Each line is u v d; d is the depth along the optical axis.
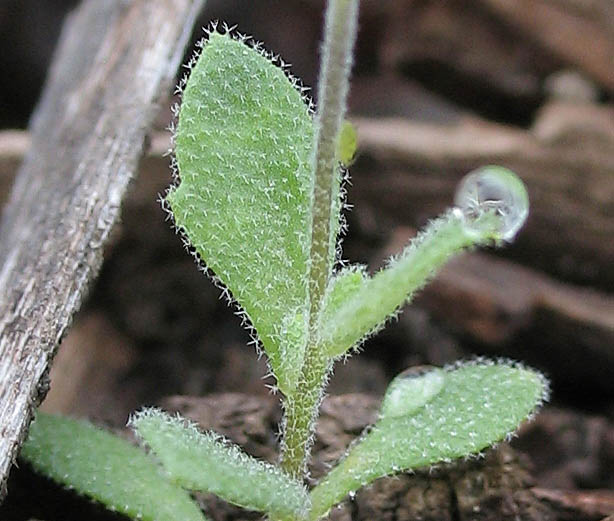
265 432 0.07
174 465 0.06
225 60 0.07
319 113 0.06
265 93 0.07
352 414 0.07
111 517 0.07
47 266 0.07
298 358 0.07
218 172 0.07
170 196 0.07
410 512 0.07
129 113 0.08
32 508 0.07
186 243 0.07
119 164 0.08
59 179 0.08
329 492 0.07
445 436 0.07
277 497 0.06
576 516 0.07
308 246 0.07
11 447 0.07
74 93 0.08
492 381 0.07
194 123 0.06
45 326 0.07
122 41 0.08
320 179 0.06
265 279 0.07
